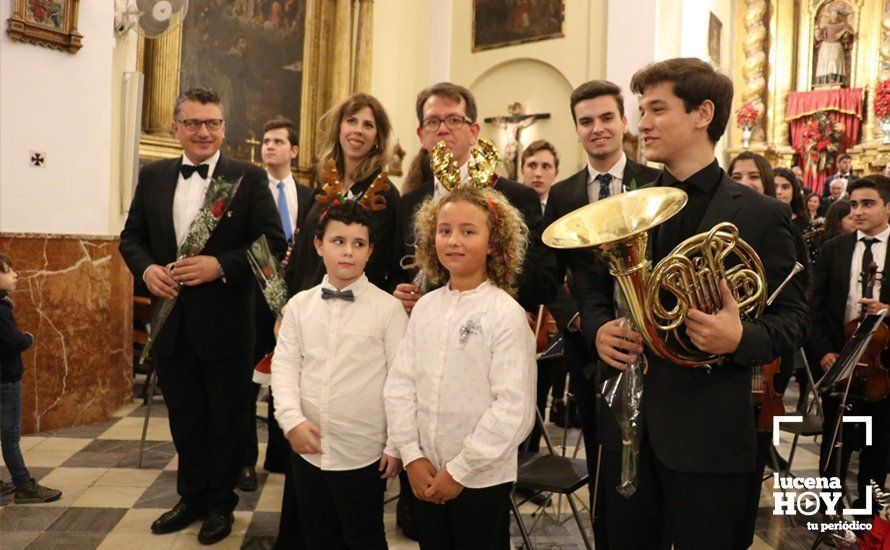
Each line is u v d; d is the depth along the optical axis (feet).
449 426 6.63
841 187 36.29
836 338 12.31
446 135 9.16
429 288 8.33
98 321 16.66
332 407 7.64
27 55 15.83
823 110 47.91
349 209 7.92
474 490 6.54
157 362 10.43
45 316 15.64
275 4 34.86
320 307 7.95
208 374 10.28
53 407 15.85
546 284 8.61
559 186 9.94
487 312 6.69
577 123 10.23
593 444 8.62
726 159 50.42
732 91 6.28
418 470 6.64
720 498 5.79
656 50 35.22
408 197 9.64
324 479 7.75
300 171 36.47
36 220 16.12
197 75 31.76
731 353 5.62
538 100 41.42
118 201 20.58
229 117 33.35
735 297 5.63
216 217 10.16
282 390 7.75
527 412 6.48
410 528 10.20
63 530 10.32
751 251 5.59
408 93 41.04
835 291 12.37
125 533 10.27
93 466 13.35
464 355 6.64
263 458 14.34
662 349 5.67
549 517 11.22
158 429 16.16
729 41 49.06
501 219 7.00
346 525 7.75
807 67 49.03
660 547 6.31
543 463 9.03
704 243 5.44
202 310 10.11
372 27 38.24
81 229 16.93
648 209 5.53
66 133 16.57
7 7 15.43
